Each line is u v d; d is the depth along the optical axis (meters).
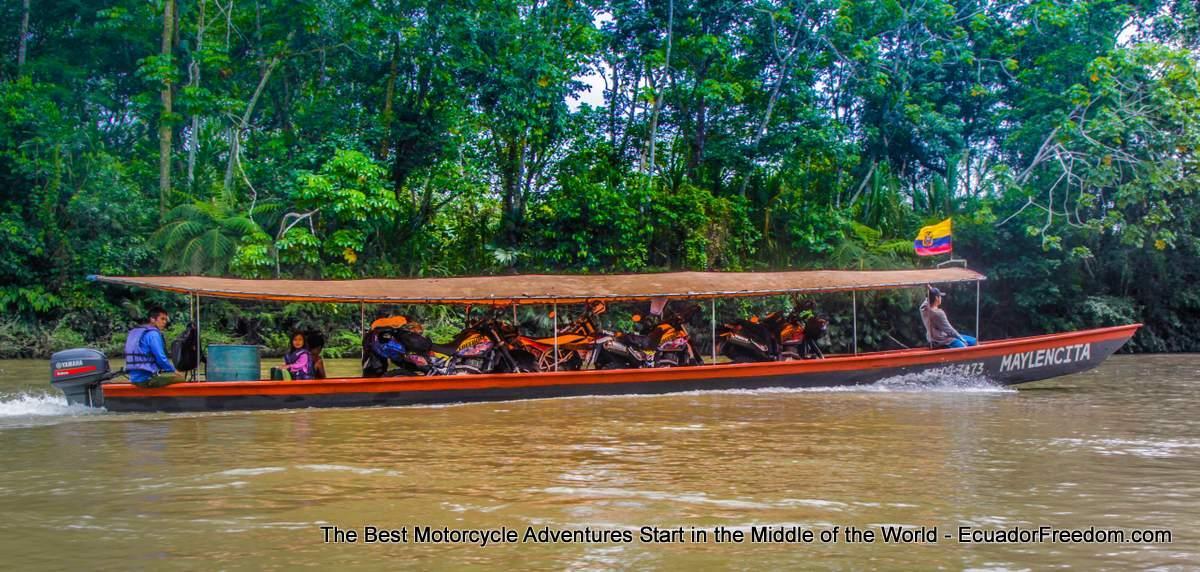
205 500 5.36
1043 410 9.43
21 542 4.48
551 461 6.55
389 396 9.96
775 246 22.31
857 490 5.57
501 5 20.27
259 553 4.31
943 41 23.53
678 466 6.35
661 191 21.59
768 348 12.30
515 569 4.07
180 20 22.00
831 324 20.88
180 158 23.14
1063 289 21.27
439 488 5.67
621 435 7.76
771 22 21.64
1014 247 21.81
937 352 11.73
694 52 21.95
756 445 7.23
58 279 19.42
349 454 6.87
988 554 4.28
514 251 20.91
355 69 21.05
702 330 19.48
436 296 10.27
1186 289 21.52
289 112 22.45
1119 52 19.23
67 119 21.41
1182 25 20.78
